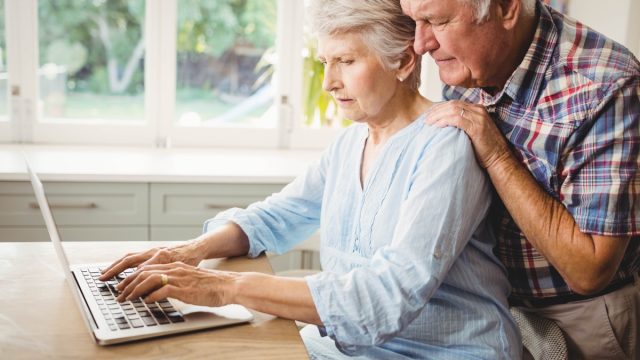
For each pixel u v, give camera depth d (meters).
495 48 1.20
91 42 2.77
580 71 1.20
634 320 1.34
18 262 1.37
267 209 1.48
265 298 1.10
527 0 1.21
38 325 1.08
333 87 1.22
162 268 1.15
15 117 2.73
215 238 1.40
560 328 1.36
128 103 2.86
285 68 2.91
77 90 2.80
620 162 1.16
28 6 2.66
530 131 1.25
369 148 1.31
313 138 3.00
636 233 1.16
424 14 1.14
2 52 2.70
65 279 1.28
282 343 1.04
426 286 1.07
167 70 2.82
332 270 1.29
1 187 2.29
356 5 1.14
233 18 2.86
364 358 1.22
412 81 1.24
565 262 1.19
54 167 2.37
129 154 2.69
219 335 1.06
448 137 1.16
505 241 1.35
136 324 1.06
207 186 2.43
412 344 1.20
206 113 2.93
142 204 2.40
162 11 2.78
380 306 1.06
